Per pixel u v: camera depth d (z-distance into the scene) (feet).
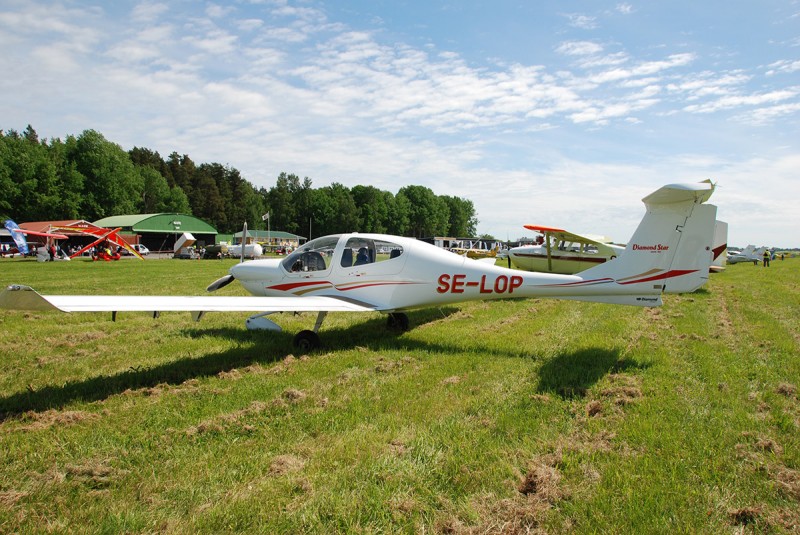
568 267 52.34
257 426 12.73
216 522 8.46
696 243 19.53
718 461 10.71
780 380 16.71
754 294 44.27
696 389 15.76
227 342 22.94
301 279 25.57
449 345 22.56
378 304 23.85
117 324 27.58
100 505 9.04
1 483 9.82
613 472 10.16
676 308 34.88
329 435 12.14
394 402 14.48
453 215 442.50
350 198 339.16
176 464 10.62
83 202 230.48
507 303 37.86
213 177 350.02
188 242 130.93
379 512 8.79
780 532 8.39
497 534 8.26
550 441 11.77
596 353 20.66
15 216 204.13
